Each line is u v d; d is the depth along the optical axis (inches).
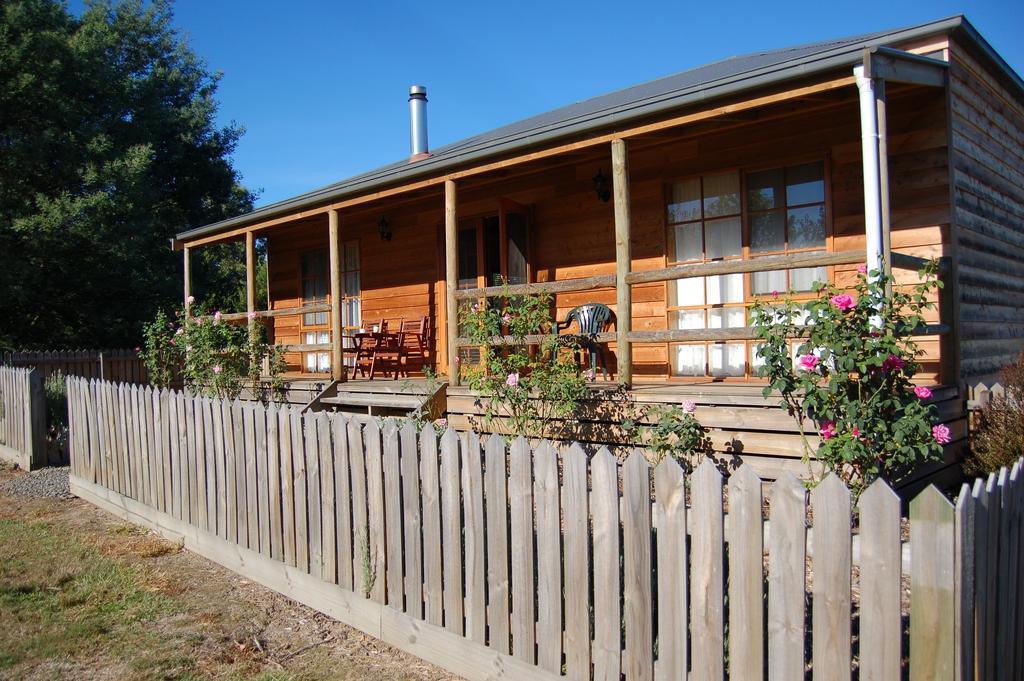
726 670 115.3
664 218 315.0
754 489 94.1
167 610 170.1
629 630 107.3
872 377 166.9
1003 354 290.2
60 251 719.1
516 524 122.0
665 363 315.9
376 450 149.6
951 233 237.1
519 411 256.4
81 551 215.9
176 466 222.7
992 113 285.4
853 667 125.1
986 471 213.5
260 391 370.0
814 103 237.9
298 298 496.1
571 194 346.9
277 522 179.6
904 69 211.0
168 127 975.0
